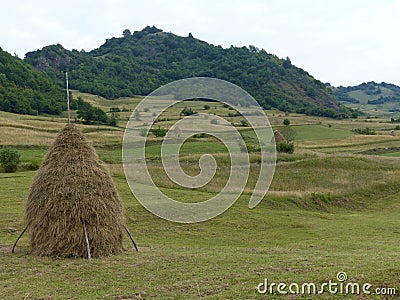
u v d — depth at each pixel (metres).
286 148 44.81
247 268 10.23
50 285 9.03
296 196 28.28
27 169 34.72
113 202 11.97
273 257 11.84
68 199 11.23
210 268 10.31
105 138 44.97
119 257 11.41
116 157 36.38
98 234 11.39
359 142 61.81
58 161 11.66
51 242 11.24
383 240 18.27
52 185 11.37
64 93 89.56
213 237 17.84
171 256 11.80
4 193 23.56
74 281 9.30
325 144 58.81
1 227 16.44
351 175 36.84
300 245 16.45
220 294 8.16
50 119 67.75
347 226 21.66
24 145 45.56
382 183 34.84
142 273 9.88
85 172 11.62
